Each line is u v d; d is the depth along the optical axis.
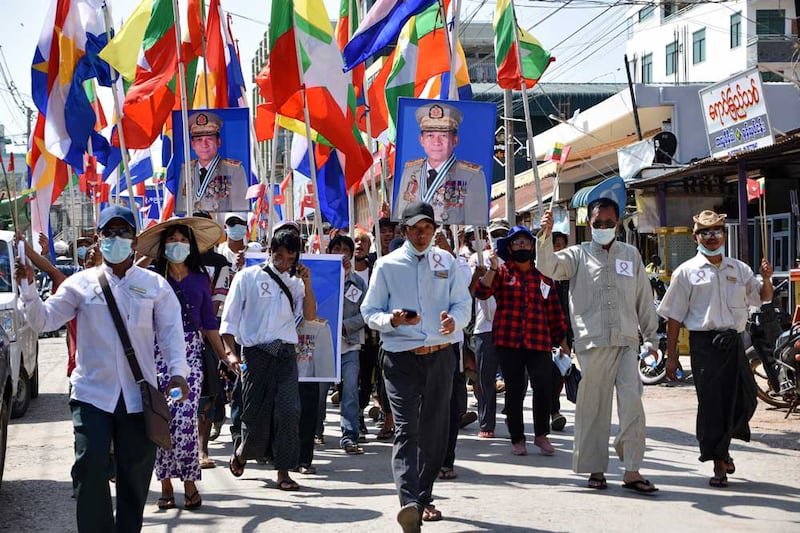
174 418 7.08
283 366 7.73
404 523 5.90
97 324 5.25
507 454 9.29
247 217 16.03
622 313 7.51
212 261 9.05
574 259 7.68
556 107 38.81
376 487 7.86
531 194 31.30
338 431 11.02
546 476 8.17
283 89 10.30
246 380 7.71
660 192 20.61
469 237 13.16
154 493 7.79
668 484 7.77
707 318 7.68
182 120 11.12
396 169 9.27
